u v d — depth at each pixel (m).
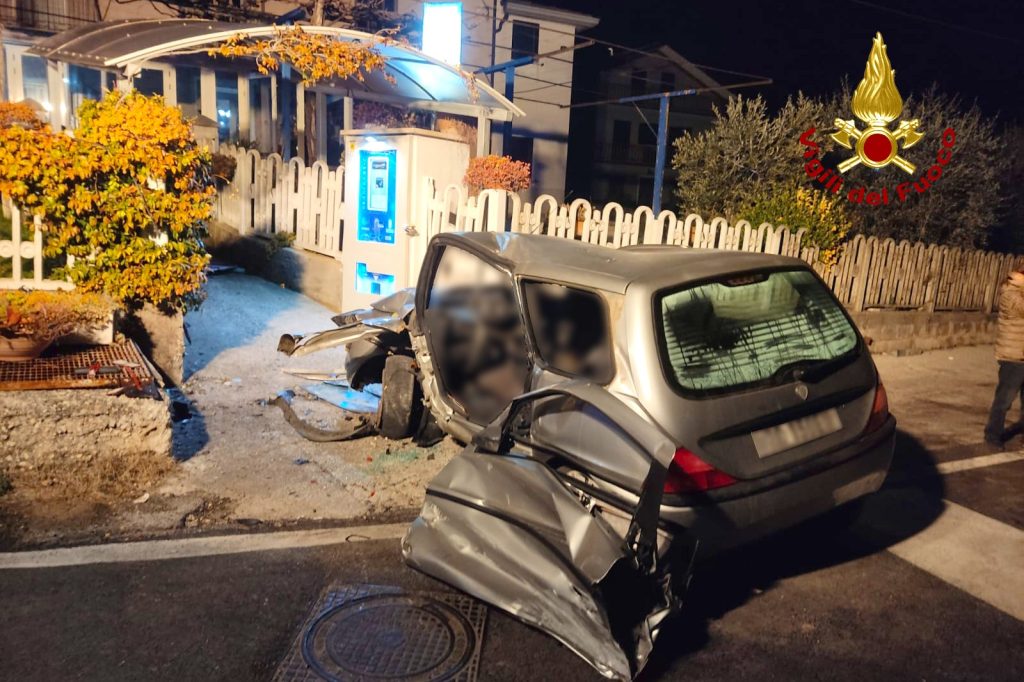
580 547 2.93
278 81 17.69
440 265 5.09
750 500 3.26
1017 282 6.24
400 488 4.79
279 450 5.27
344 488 4.75
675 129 39.22
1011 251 16.53
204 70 17.88
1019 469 5.87
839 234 10.78
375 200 8.70
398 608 3.43
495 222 7.73
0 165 5.31
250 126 18.78
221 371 6.84
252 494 4.57
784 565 4.11
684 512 3.12
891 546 4.39
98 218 5.76
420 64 11.69
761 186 13.04
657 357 3.33
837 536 4.49
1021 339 6.22
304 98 17.53
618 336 3.45
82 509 4.25
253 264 11.45
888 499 5.13
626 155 39.12
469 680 2.95
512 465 3.34
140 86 17.83
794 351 3.71
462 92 12.77
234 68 13.66
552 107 29.62
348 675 2.94
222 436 5.43
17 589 3.43
